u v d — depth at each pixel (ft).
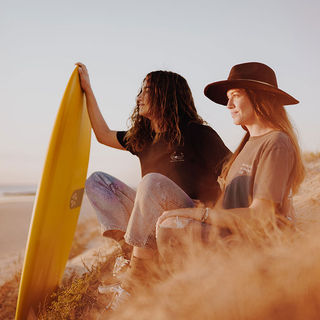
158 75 9.34
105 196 8.93
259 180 6.32
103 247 13.47
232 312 4.68
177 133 8.79
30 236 7.94
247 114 7.15
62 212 9.14
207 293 5.04
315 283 4.50
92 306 7.69
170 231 6.56
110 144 10.27
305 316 4.34
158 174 7.58
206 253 5.98
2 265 16.15
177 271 5.95
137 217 7.30
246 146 7.19
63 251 10.04
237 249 5.64
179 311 5.08
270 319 4.47
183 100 9.39
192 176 8.57
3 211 61.16
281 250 5.24
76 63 10.19
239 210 6.25
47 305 8.62
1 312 10.00
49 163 8.25
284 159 6.29
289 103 7.11
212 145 8.61
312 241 5.24
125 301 6.63
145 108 9.38
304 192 15.84
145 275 6.98
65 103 8.89
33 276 8.00
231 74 7.87
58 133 8.50
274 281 4.73
